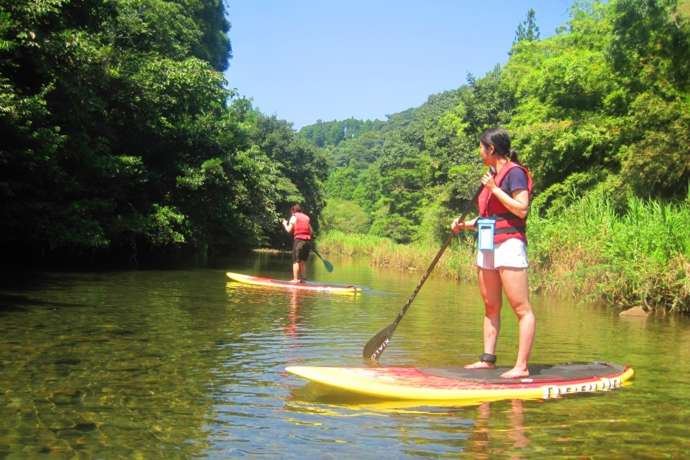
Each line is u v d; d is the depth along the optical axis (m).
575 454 3.04
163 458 2.88
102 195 15.59
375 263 24.69
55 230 12.96
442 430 3.37
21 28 10.72
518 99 29.28
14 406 3.59
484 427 3.43
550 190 19.61
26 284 10.41
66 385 4.08
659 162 14.83
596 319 8.89
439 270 18.66
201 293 10.38
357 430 3.34
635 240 11.05
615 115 18.88
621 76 17.77
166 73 17.34
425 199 40.03
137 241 19.64
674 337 7.15
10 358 4.81
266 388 4.20
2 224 12.93
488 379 4.29
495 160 4.59
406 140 54.91
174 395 3.94
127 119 16.86
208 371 4.65
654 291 10.15
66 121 12.94
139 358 5.00
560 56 20.92
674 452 3.08
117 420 3.40
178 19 23.73
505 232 4.45
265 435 3.23
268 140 47.88
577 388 4.29
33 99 10.33
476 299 11.20
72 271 13.56
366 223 66.81
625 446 3.16
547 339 6.81
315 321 7.70
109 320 6.91
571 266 12.70
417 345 6.11
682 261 10.10
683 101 15.88
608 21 19.66
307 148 50.09
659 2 16.14
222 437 3.18
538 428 3.42
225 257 25.48
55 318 6.89
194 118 19.91
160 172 18.42
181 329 6.55
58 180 12.50
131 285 11.12
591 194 16.56
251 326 7.02
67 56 12.05
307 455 2.95
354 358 5.34
